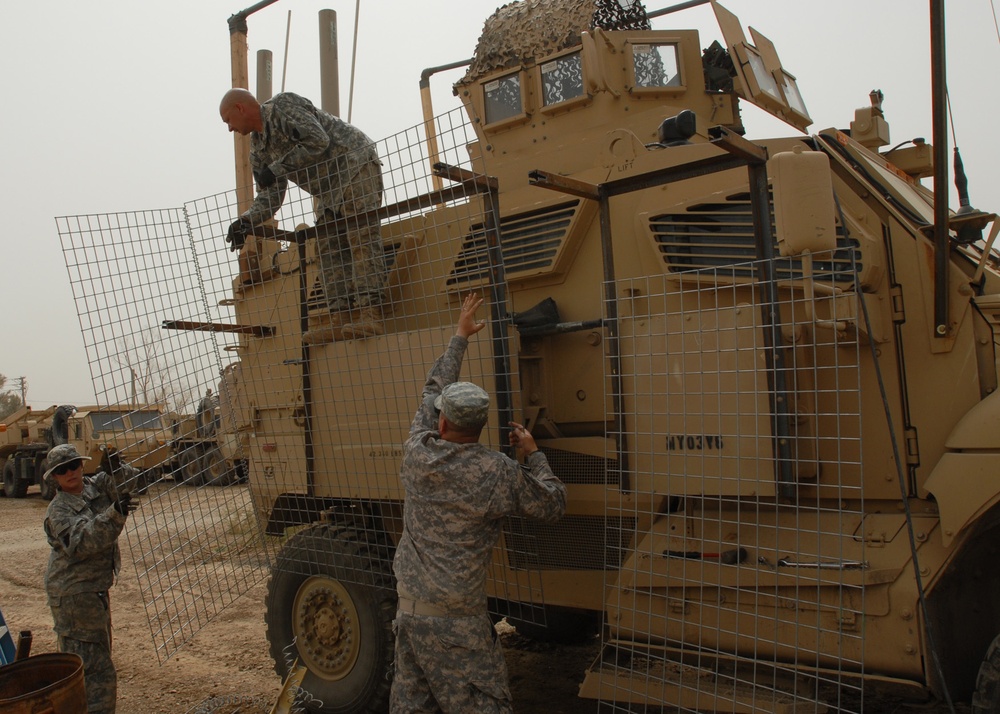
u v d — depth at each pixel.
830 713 4.08
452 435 3.50
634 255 4.32
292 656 5.02
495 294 4.07
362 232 4.77
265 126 4.86
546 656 6.07
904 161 5.00
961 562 3.37
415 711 3.45
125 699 5.67
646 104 5.22
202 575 8.70
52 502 4.71
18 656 3.93
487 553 3.51
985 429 3.12
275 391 5.41
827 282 3.59
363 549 4.74
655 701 3.69
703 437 3.63
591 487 4.31
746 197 3.89
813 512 3.60
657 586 3.84
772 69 5.59
